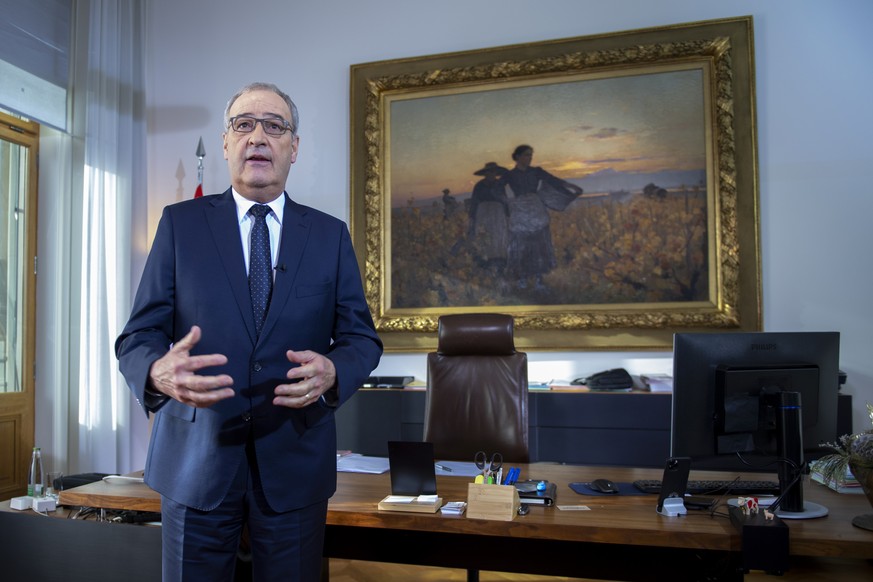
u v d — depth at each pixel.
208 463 1.44
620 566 2.00
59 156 4.40
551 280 4.34
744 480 2.31
